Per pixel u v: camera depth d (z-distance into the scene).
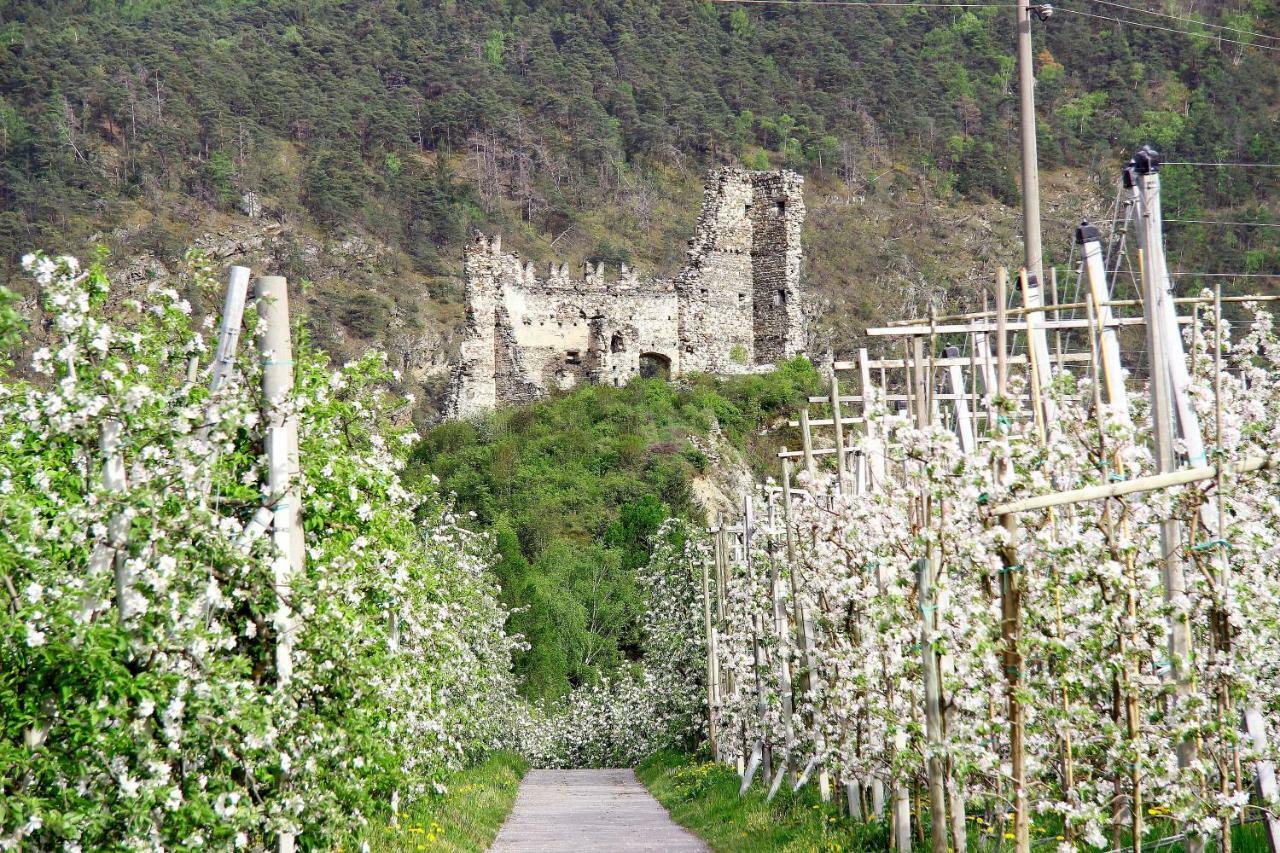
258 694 10.95
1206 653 11.87
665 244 172.38
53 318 10.73
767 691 26.31
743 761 30.11
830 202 165.38
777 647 24.31
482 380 77.12
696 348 81.19
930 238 153.00
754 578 27.58
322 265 155.00
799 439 75.19
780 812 22.58
